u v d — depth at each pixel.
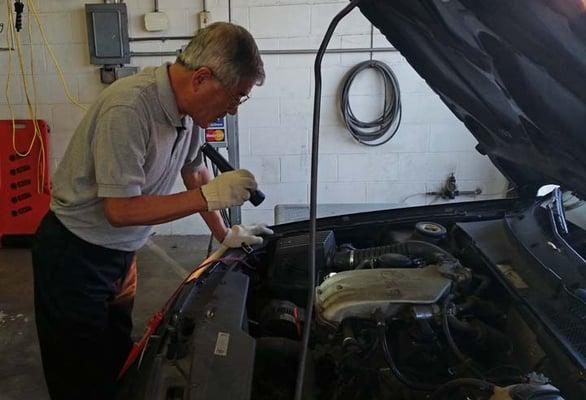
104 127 1.31
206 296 1.25
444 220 1.78
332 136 3.87
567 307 1.12
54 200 1.58
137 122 1.33
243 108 3.82
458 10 0.83
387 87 3.75
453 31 0.94
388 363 1.06
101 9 3.62
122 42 3.68
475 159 3.88
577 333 1.04
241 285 1.33
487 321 1.25
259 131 3.87
